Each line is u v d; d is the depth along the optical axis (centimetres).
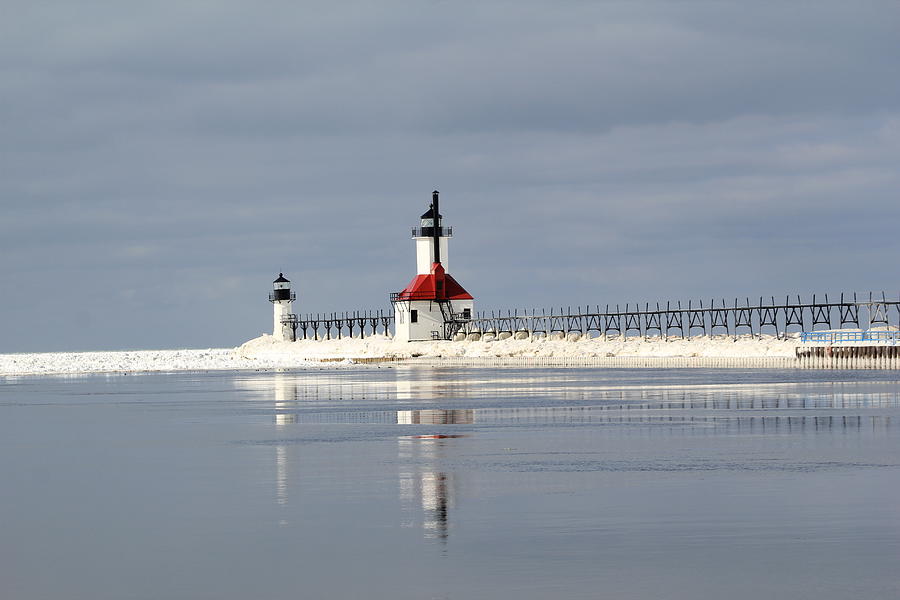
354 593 2705
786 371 15662
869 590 2661
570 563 2950
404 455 5491
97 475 4897
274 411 8906
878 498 3875
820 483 4259
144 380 16338
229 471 4950
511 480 4503
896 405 8325
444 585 2753
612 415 7856
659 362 19238
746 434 6253
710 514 3612
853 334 16675
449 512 3734
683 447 5641
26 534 3484
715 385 11869
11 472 5041
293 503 3981
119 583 2836
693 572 2839
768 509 3681
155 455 5681
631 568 2889
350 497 4097
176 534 3438
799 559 2955
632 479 4472
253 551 3169
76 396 11875
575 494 4091
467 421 7562
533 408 8706
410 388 12306
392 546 3194
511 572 2864
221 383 14700
